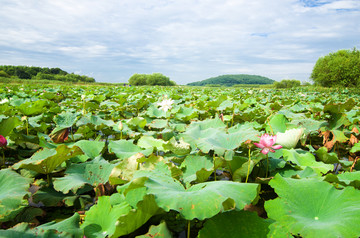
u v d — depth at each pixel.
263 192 2.33
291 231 1.39
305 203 1.63
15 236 1.22
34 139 3.33
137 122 4.32
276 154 2.78
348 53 47.72
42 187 2.34
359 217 1.31
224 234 1.44
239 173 2.25
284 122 3.77
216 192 1.48
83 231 1.48
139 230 1.75
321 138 4.70
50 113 5.59
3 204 1.74
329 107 3.88
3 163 2.98
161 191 1.50
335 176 2.05
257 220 1.50
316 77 44.16
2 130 3.06
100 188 2.16
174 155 2.99
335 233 1.25
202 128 3.47
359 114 5.06
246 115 5.20
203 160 2.49
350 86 38.03
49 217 2.07
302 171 2.35
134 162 2.18
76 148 2.37
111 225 1.58
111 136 4.83
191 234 1.76
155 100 9.17
